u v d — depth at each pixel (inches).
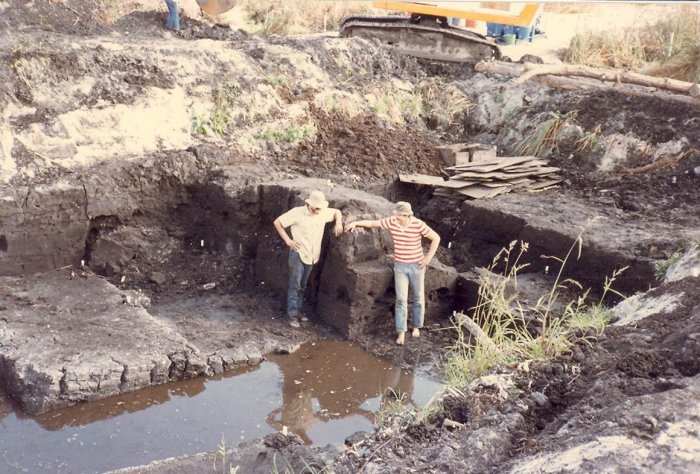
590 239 390.6
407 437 226.2
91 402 313.0
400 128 526.6
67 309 360.5
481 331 315.6
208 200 430.6
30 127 414.6
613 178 473.7
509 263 420.8
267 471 227.3
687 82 525.7
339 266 378.9
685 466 183.9
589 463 188.5
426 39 590.2
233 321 384.8
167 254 426.3
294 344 368.5
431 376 349.7
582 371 246.5
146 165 424.2
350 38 575.2
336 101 517.0
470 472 204.4
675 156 470.0
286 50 532.4
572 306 370.9
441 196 464.4
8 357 319.6
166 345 339.6
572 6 794.8
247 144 468.8
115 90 449.1
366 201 396.5
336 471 215.9
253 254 423.5
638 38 644.7
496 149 524.1
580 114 512.7
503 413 229.5
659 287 310.3
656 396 211.0
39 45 455.8
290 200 403.9
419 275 369.4
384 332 383.9
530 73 501.4
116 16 551.2
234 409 316.8
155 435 296.2
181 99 466.3
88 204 402.3
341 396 331.6
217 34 569.3
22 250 390.0
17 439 289.1
